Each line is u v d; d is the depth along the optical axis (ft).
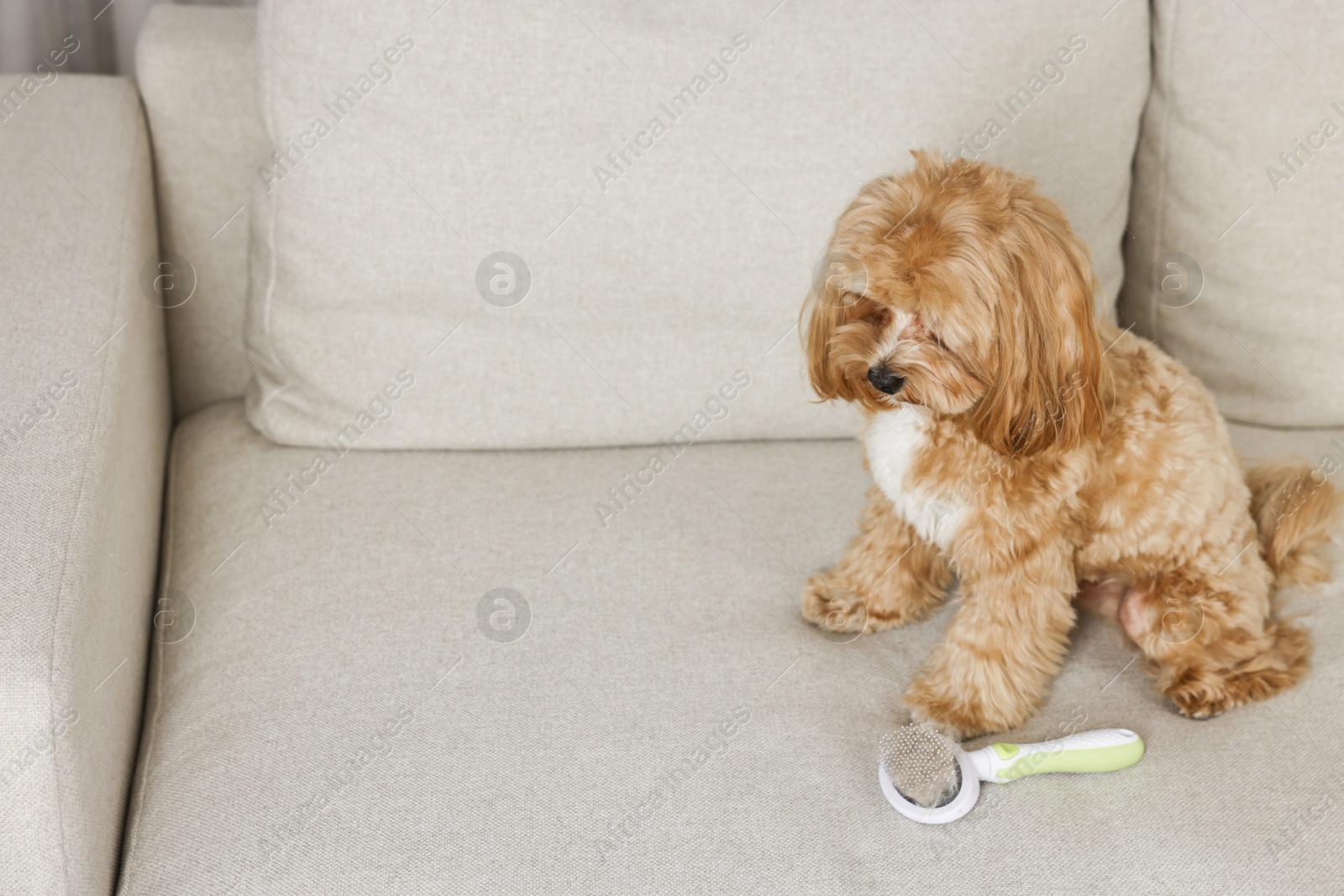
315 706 4.31
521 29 5.27
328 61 5.24
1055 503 4.48
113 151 5.77
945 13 5.50
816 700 4.48
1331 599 5.11
